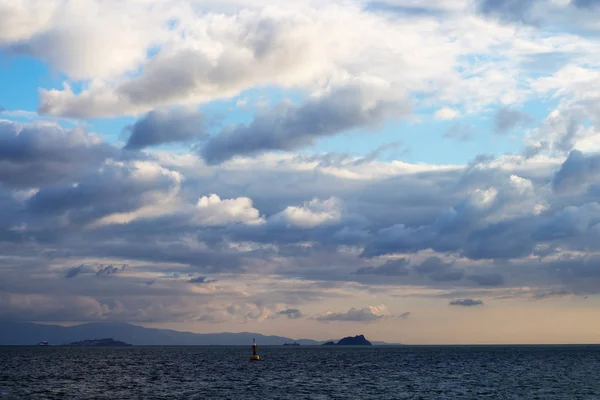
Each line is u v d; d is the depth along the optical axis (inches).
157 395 3818.9
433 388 4320.9
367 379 5191.9
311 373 6013.8
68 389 4200.3
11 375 5585.6
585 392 4037.9
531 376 5565.9
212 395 3818.9
